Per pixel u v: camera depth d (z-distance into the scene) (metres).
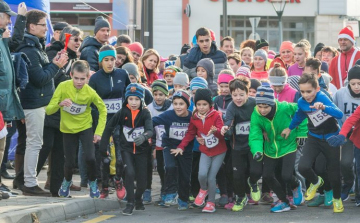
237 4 55.38
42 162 15.09
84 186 17.08
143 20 33.25
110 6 53.94
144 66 19.02
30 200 13.78
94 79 15.41
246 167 15.07
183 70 18.50
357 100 15.05
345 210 14.60
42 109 14.78
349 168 14.94
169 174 14.82
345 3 56.00
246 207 15.25
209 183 14.49
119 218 13.50
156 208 14.95
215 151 14.53
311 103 14.04
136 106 13.96
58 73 15.79
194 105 15.62
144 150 14.23
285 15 55.91
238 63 19.69
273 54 24.72
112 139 16.02
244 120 14.49
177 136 14.68
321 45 23.00
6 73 13.48
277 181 14.49
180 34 55.91
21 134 15.48
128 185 13.99
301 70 18.38
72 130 14.57
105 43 17.25
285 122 14.27
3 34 14.08
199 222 13.10
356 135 14.45
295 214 14.12
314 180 14.72
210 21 55.97
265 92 14.00
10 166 20.47
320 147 14.35
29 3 20.61
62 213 13.16
